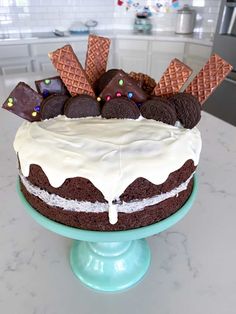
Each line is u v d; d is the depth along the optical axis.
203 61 1.05
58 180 0.21
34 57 1.07
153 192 0.22
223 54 0.92
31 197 0.25
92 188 0.21
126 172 0.21
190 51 1.08
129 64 1.18
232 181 0.38
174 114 0.26
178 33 1.15
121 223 0.23
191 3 1.17
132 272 0.27
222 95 0.94
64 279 0.27
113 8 1.23
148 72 1.17
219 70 0.27
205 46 1.02
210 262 0.28
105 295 0.25
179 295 0.25
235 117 0.93
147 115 0.26
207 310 0.24
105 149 0.23
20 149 0.24
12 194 0.36
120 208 0.22
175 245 0.30
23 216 0.33
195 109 0.26
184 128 0.27
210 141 0.46
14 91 0.27
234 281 0.26
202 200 0.35
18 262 0.28
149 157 0.22
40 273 0.27
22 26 1.14
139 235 0.23
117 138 0.24
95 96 0.28
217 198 0.35
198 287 0.26
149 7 1.21
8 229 0.32
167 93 0.28
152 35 1.12
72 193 0.22
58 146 0.23
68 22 1.19
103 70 0.31
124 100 0.26
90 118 0.27
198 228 0.32
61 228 0.23
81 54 1.11
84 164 0.22
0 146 0.44
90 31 1.18
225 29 0.91
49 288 0.26
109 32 1.18
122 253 0.27
